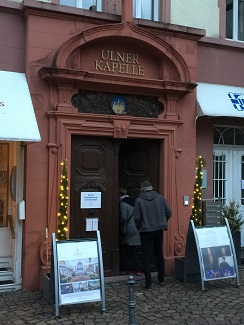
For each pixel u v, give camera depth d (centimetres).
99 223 775
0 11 705
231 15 952
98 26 733
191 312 589
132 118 779
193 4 884
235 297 657
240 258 882
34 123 659
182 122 825
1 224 755
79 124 738
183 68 813
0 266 747
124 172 839
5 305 624
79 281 583
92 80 741
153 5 869
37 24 716
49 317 570
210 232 716
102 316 574
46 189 721
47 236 712
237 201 952
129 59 790
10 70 713
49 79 714
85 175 766
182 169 829
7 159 761
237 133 955
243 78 927
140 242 774
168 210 725
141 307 610
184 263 746
